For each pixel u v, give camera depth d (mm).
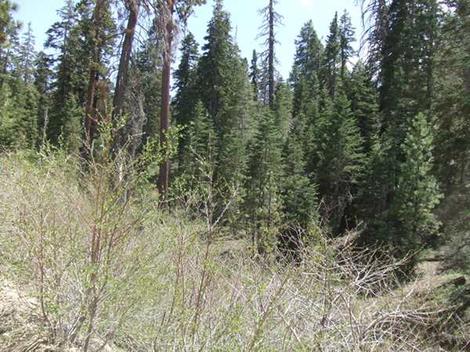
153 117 26766
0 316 3867
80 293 3732
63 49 39719
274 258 4789
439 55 16609
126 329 4133
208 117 42969
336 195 24609
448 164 14930
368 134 28234
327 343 4133
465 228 12828
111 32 17172
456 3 15461
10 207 3895
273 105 45906
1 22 15125
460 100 14438
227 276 4543
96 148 4242
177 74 51344
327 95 42438
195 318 3635
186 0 15203
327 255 4516
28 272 3889
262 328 3576
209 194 4168
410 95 25297
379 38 21094
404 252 17641
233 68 46219
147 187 3854
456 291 10508
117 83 14938
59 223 3891
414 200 18172
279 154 27406
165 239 4043
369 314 4316
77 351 3732
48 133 38938
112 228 3570
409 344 4430
